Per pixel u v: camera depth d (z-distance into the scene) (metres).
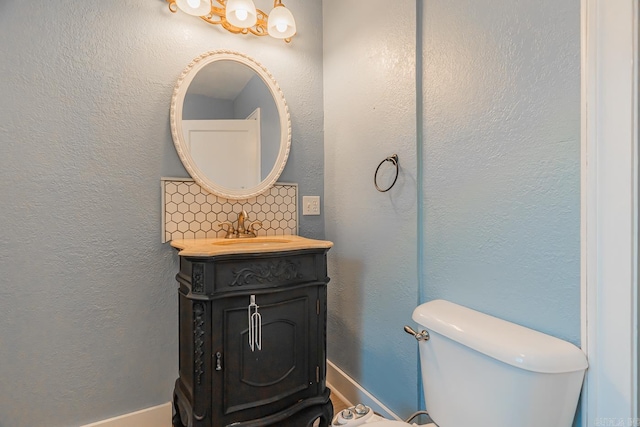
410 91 1.33
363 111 1.60
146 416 1.52
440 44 1.22
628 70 0.75
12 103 1.28
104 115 1.43
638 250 0.74
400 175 1.39
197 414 1.21
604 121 0.79
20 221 1.30
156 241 1.54
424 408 1.29
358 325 1.66
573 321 0.85
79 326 1.40
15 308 1.30
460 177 1.15
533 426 0.80
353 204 1.69
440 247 1.23
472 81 1.10
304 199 1.88
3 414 1.29
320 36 1.92
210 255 1.18
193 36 1.60
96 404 1.43
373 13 1.53
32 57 1.31
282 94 1.80
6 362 1.29
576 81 0.84
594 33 0.80
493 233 1.05
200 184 1.61
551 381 0.79
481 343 0.89
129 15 1.47
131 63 1.48
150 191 1.52
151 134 1.52
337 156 1.81
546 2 0.90
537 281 0.93
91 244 1.42
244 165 1.71
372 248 1.56
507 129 1.00
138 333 1.51
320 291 1.43
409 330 1.15
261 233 1.76
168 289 1.56
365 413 1.17
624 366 0.76
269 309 1.30
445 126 1.21
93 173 1.41
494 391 0.86
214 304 1.21
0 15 1.26
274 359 1.32
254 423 1.27
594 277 0.81
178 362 1.57
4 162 1.27
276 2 1.62
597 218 0.80
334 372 1.83
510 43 0.99
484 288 1.08
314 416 1.39
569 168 0.86
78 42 1.38
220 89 1.66
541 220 0.92
